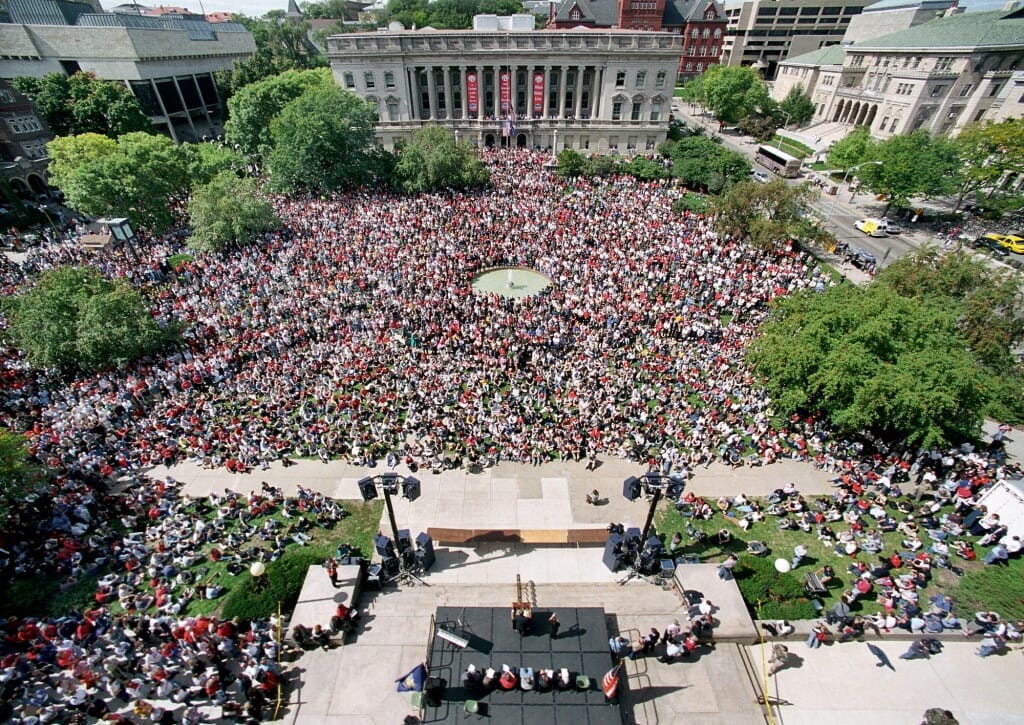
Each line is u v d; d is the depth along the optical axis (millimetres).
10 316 40469
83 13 117750
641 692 20531
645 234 58562
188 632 21922
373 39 89125
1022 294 38125
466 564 25938
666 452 32594
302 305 45969
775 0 150375
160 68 109312
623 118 96125
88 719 19797
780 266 52250
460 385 37781
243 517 28281
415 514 29172
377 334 42656
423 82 97812
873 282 40469
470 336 42250
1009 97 79000
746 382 37781
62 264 54219
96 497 28906
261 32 176125
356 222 62125
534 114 98188
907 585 24547
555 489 30719
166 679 20547
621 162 85375
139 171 59812
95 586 24984
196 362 39375
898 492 30203
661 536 27938
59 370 39500
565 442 32938
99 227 67812
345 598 23406
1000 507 27109
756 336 40938
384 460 32750
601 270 51031
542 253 55469
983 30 80000
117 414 35156
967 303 36969
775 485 31141
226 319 44219
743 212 57875
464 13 195375
